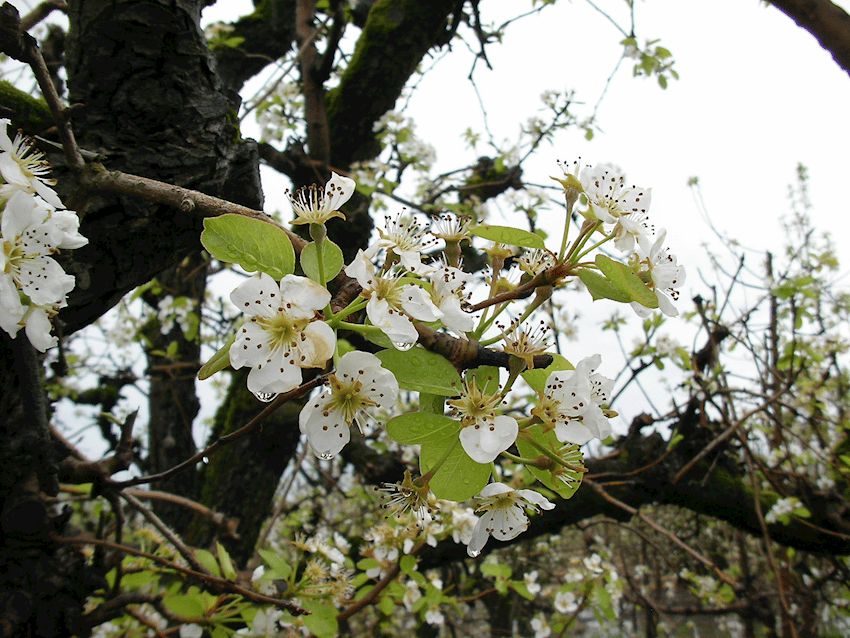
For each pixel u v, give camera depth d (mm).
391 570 542
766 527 836
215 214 280
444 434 238
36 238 243
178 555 492
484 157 1128
